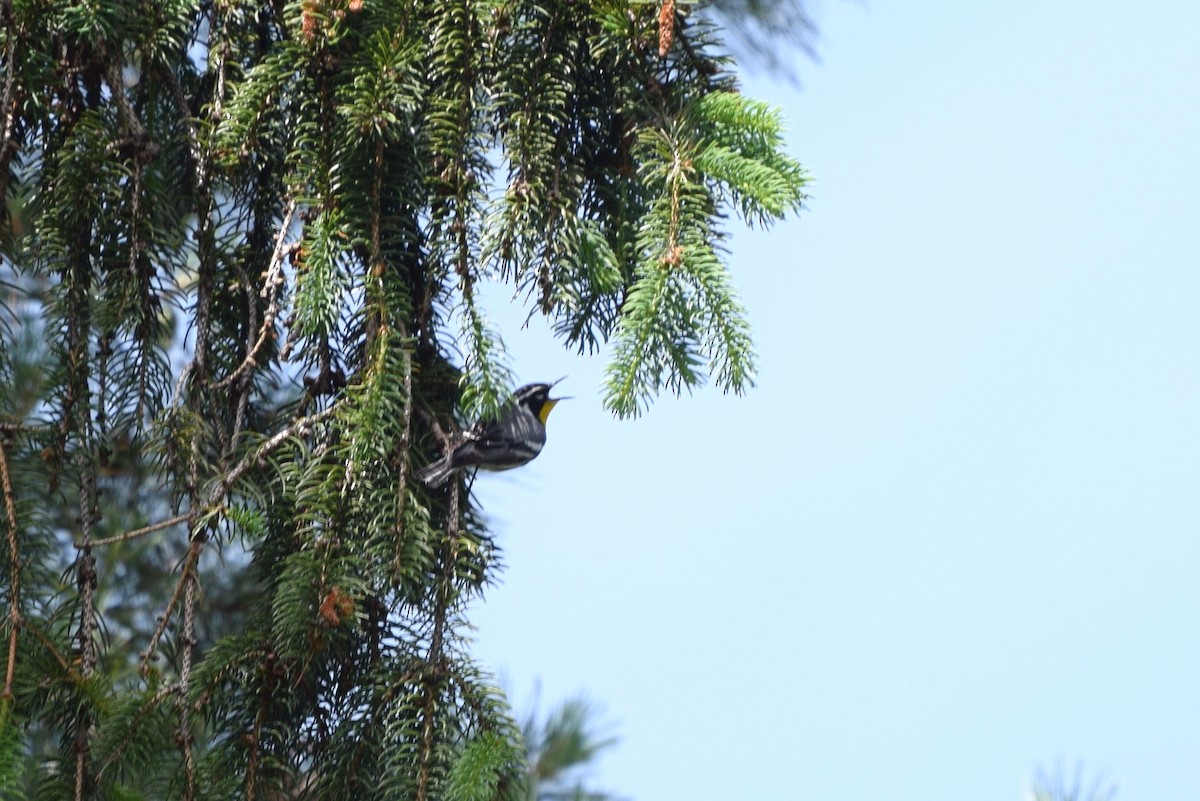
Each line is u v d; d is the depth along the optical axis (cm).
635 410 949
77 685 881
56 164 970
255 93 959
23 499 929
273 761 904
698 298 958
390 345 953
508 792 905
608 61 1006
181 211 1055
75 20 945
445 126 964
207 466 959
